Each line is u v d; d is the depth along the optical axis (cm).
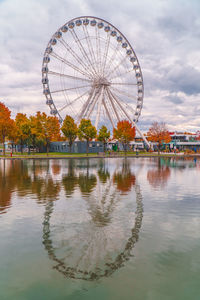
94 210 980
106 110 7388
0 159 4853
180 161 4369
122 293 446
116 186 1553
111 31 6225
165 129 8662
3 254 596
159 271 518
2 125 5372
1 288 463
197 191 1390
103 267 534
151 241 671
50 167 2962
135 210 984
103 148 8356
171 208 1016
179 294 445
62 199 1176
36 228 773
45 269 527
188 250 616
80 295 441
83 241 670
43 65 5844
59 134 6284
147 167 3002
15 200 1154
